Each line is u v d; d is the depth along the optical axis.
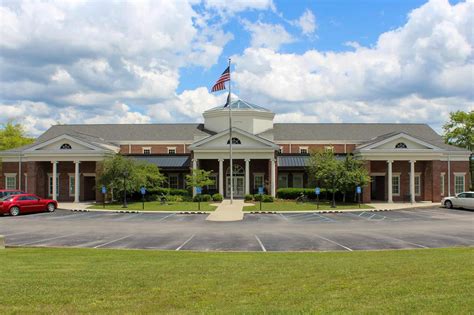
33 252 15.67
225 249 17.73
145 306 8.02
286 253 16.00
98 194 46.53
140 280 10.27
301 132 58.69
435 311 7.29
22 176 50.31
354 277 10.42
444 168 50.00
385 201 48.44
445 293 8.48
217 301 8.36
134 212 37.50
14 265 12.48
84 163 50.38
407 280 9.82
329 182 42.16
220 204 43.56
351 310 7.47
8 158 50.59
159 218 32.66
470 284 9.19
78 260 13.62
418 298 8.16
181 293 9.00
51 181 51.09
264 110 57.56
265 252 16.38
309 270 11.55
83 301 8.35
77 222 29.62
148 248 18.05
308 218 32.41
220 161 48.78
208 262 13.25
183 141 57.03
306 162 51.50
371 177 49.84
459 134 77.31
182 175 53.12
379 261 13.05
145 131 59.69
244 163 52.34
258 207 40.72
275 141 56.41
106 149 48.44
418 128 60.75
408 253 15.41
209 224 28.36
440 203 45.72
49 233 23.19
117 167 41.78
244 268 12.00
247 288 9.43
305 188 49.34
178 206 41.66
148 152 57.19
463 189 49.94
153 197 47.81
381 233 22.88
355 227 26.08
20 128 79.75
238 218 32.31
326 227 26.14
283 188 49.75
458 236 21.55
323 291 9.02
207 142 48.88
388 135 49.19
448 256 13.83
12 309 7.80
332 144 56.72
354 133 58.69
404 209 40.25
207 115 57.81
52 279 10.32
